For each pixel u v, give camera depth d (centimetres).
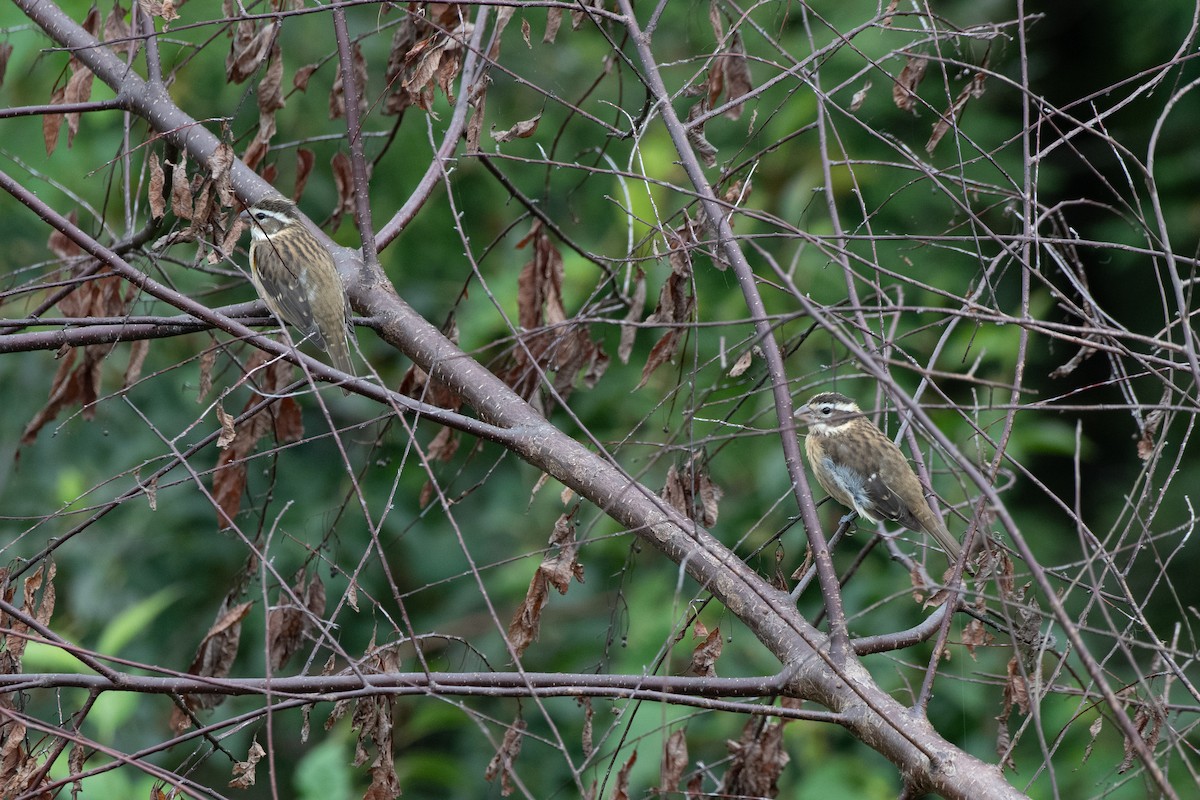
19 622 820
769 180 1571
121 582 1508
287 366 1070
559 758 1459
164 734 1495
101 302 1098
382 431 1045
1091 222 2011
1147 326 1941
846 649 745
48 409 1100
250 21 1036
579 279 1521
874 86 1563
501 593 1587
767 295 1426
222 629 914
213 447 1558
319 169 1581
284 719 1546
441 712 1463
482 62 946
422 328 996
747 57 903
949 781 675
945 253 1544
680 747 761
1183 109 1938
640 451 1373
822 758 1378
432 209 1609
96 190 1491
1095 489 1927
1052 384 1952
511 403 916
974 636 824
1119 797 1308
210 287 1372
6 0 1420
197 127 1091
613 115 1619
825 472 1177
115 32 1146
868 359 554
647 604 1426
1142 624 732
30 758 770
